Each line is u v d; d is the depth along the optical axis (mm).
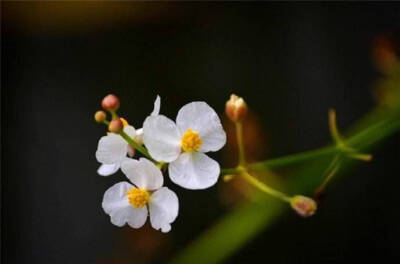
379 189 599
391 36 567
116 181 623
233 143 584
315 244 592
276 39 638
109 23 658
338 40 624
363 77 608
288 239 593
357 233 594
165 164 441
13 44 667
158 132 437
